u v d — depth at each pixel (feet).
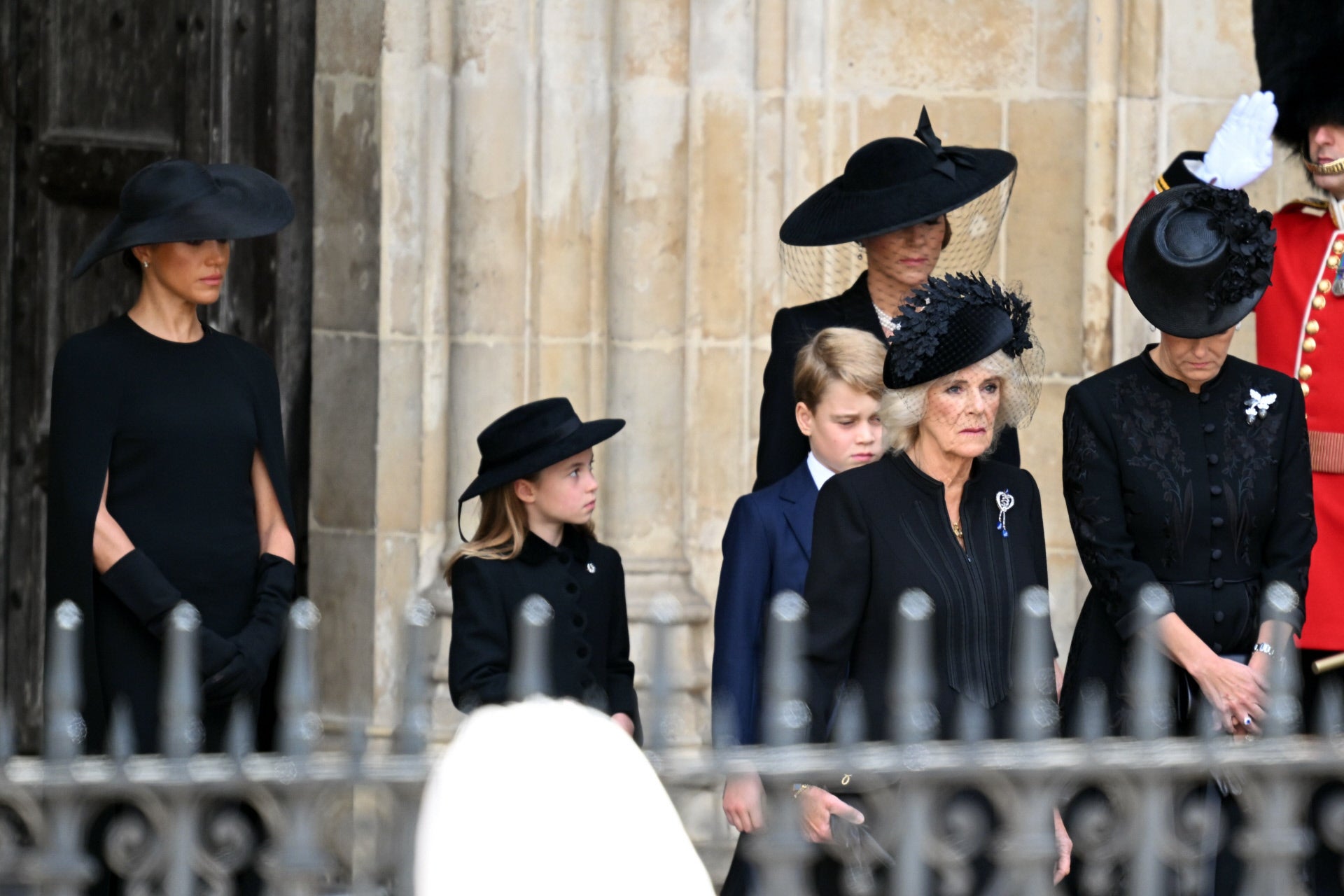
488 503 47.70
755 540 45.78
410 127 66.74
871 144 52.37
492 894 13.83
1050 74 69.87
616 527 67.67
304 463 70.49
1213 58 69.56
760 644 45.39
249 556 48.34
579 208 66.49
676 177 67.51
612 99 67.10
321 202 69.41
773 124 68.03
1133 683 44.32
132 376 47.24
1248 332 69.77
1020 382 41.19
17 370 70.28
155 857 28.45
